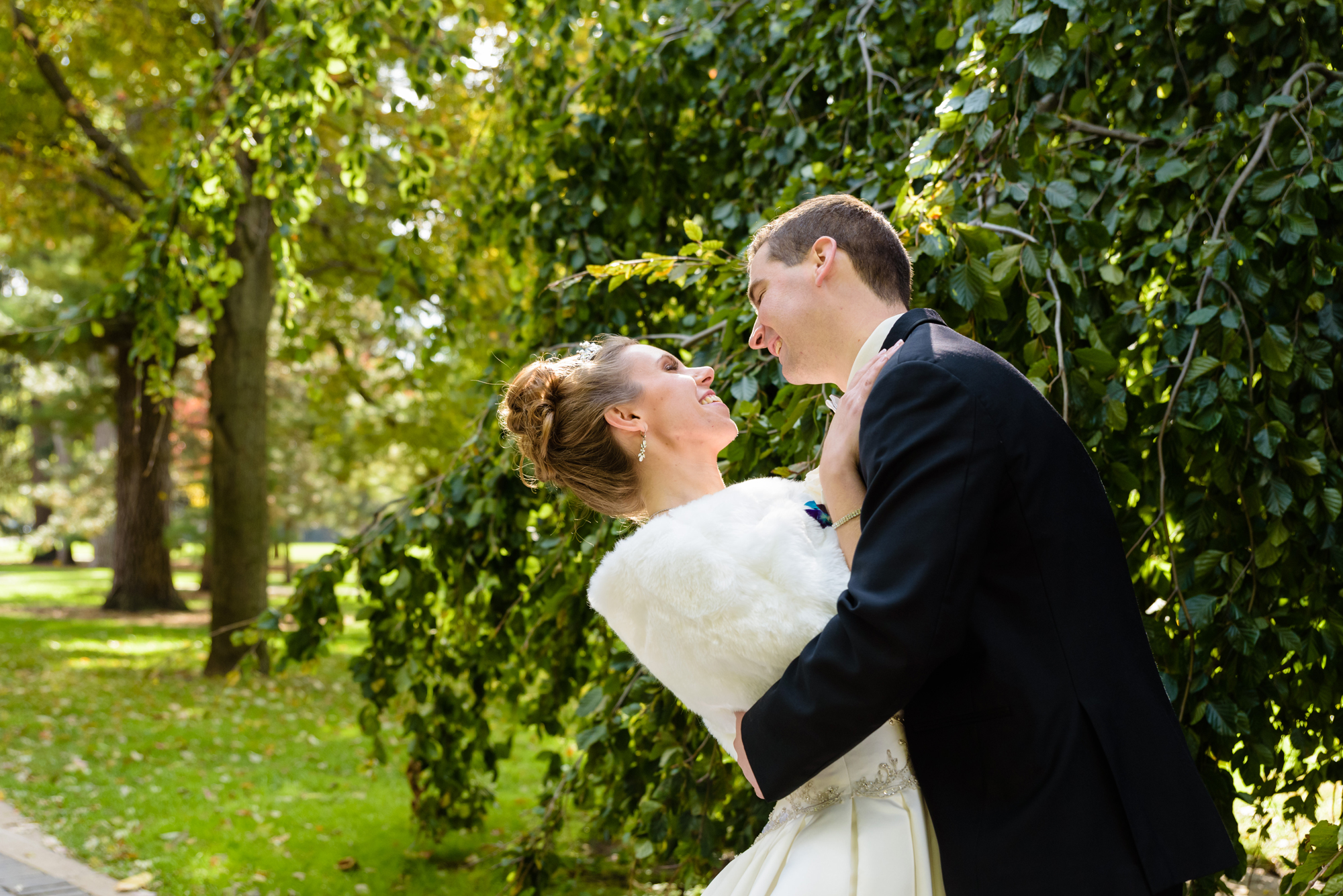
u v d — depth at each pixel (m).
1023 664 1.03
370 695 3.33
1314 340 2.09
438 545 3.23
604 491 1.41
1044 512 1.05
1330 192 2.08
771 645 1.12
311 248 8.97
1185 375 1.93
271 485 14.34
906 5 3.28
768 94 3.54
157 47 8.17
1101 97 2.79
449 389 8.53
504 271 5.98
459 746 3.61
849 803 1.18
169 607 13.25
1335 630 2.01
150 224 3.90
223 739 6.29
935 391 1.06
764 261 1.32
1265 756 2.01
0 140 8.38
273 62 3.66
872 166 2.90
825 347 1.28
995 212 2.00
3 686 7.81
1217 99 2.44
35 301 14.85
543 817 2.97
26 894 3.63
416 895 3.82
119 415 12.97
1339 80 2.22
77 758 5.63
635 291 3.53
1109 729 1.01
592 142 3.60
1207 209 2.24
